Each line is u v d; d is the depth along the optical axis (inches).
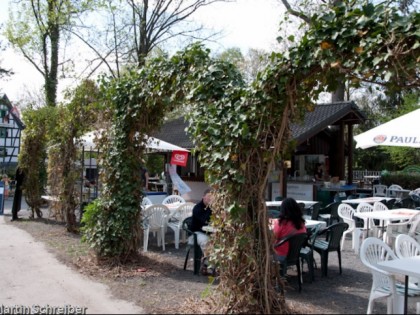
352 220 342.6
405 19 140.4
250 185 180.2
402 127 294.4
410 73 146.8
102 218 278.5
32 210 514.6
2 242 360.5
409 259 184.7
